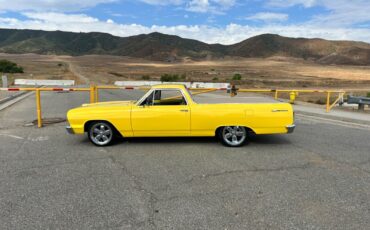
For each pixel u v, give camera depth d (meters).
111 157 6.05
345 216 3.67
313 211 3.79
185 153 6.32
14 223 3.53
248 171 5.23
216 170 5.28
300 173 5.14
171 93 6.88
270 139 7.58
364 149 6.69
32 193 4.33
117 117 6.74
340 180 4.82
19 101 16.22
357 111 12.66
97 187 4.54
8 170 5.27
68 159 5.93
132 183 4.70
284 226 3.45
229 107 6.68
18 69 57.41
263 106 6.68
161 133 6.84
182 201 4.07
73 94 21.05
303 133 8.34
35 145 6.98
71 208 3.88
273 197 4.18
